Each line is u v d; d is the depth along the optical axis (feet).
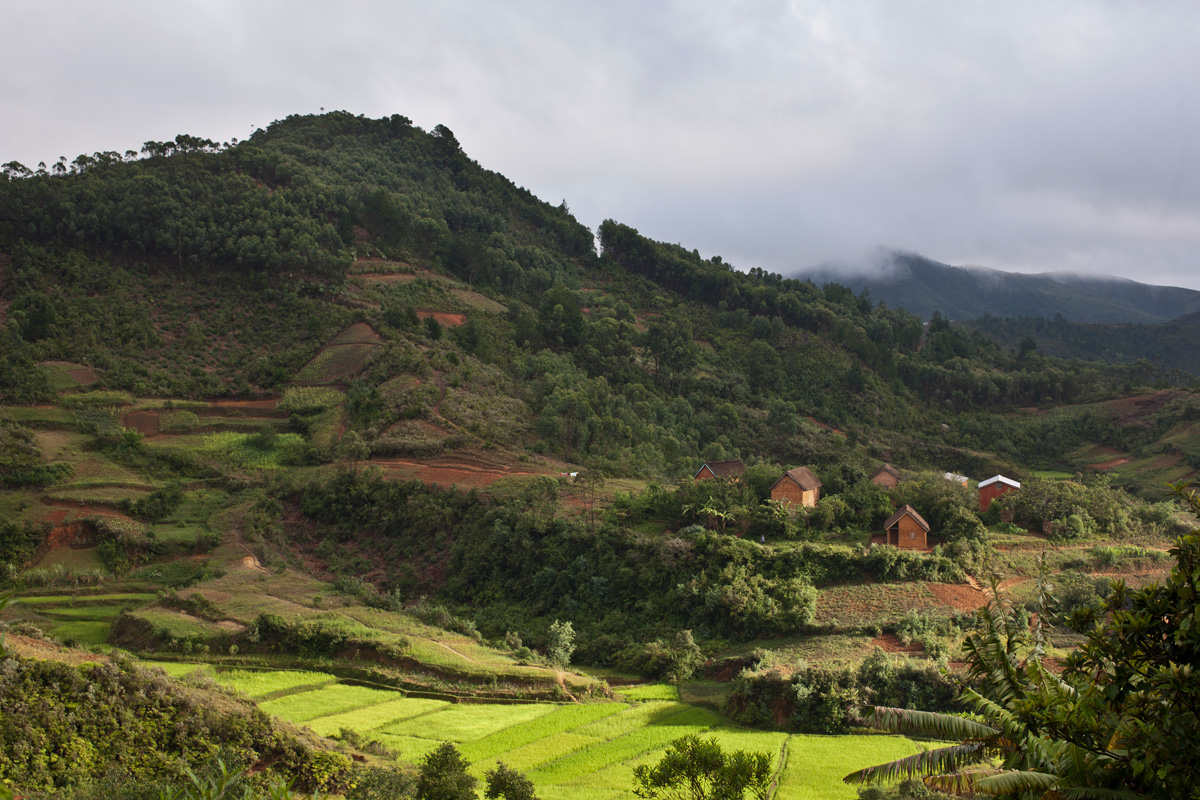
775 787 153.89
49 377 402.31
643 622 260.62
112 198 547.08
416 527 318.04
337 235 570.46
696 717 201.46
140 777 128.98
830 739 183.01
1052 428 561.02
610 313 635.25
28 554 286.46
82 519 300.20
